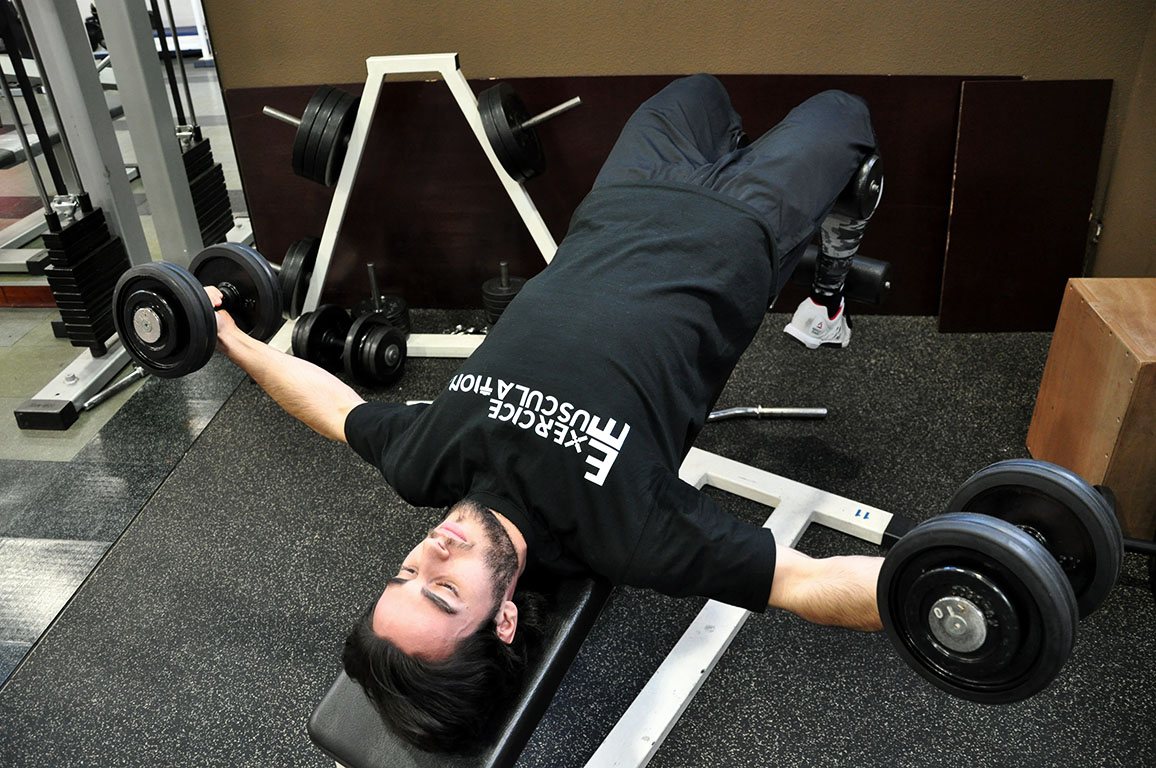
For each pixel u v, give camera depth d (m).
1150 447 1.71
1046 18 2.25
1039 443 2.07
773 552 1.14
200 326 1.43
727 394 2.37
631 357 1.25
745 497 2.02
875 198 1.81
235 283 1.70
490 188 2.60
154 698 1.66
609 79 2.43
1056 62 2.30
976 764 1.48
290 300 2.48
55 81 2.27
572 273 1.38
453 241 2.71
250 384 2.54
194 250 2.70
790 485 1.98
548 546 1.24
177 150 2.58
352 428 1.40
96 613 1.84
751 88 2.41
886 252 2.58
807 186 1.58
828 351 2.52
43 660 1.74
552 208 2.62
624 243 1.41
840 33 2.33
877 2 2.27
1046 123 2.33
